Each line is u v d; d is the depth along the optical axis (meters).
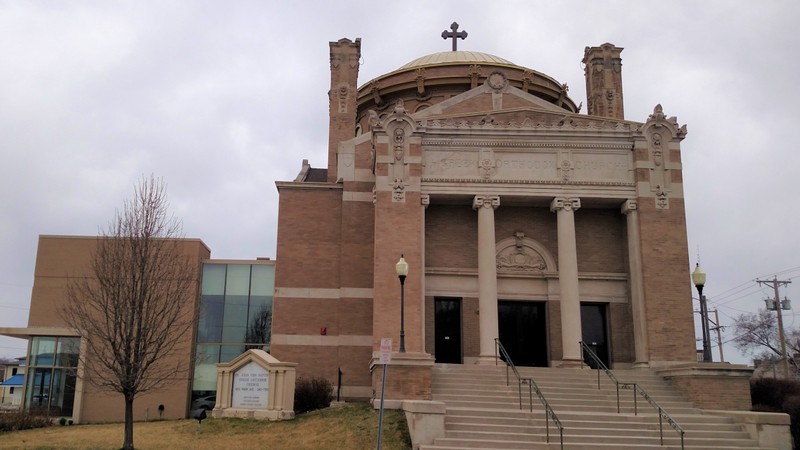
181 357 35.41
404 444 19.52
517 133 28.62
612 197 28.47
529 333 29.69
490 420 20.56
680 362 26.83
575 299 27.58
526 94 32.06
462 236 29.78
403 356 23.38
